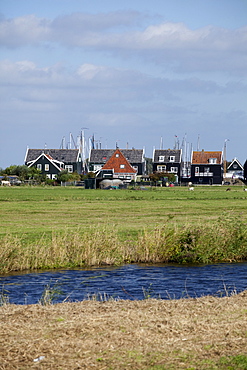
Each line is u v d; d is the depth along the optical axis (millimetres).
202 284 28828
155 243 37969
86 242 36812
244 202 94562
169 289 27438
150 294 26109
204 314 18672
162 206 83562
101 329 16750
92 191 139875
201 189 167250
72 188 164375
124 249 38125
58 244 36594
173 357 14297
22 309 19984
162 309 19672
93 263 35438
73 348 15047
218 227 40094
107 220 60031
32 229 49938
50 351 14852
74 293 26406
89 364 13938
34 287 28000
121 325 17109
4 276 31391
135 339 15719
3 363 14047
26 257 34562
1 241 35156
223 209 77688
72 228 50094
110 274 31938
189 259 36688
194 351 14688
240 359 13992
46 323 17609
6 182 186250
